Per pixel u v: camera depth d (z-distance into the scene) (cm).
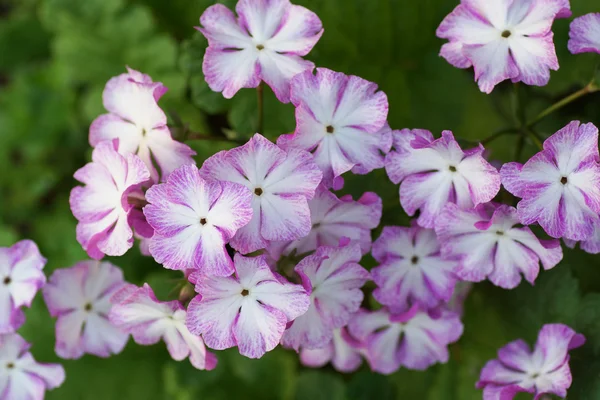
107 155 49
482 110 58
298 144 48
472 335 57
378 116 48
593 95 54
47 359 59
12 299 51
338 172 48
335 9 56
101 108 60
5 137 66
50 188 66
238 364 60
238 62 49
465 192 49
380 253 50
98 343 53
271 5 49
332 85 48
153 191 47
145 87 48
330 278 49
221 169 47
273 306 47
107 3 59
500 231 49
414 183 49
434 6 57
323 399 58
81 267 52
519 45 49
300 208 47
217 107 54
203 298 47
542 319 54
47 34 69
